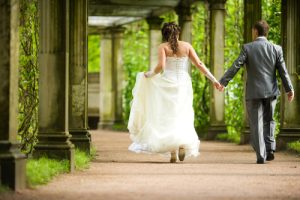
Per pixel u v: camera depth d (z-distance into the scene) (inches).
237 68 734.5
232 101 1279.5
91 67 2536.9
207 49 1368.1
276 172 617.3
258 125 718.5
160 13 1604.3
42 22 645.3
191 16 1437.0
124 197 446.6
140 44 1911.9
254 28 745.0
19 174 486.6
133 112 741.3
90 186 506.0
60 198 442.6
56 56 643.5
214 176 580.1
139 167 666.8
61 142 636.1
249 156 823.1
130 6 1525.6
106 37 1834.4
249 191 482.6
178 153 730.2
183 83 741.3
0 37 491.5
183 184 520.1
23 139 704.4
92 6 1539.1
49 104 641.0
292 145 884.0
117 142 1176.2
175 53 742.5
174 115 732.7
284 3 952.3
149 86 743.7
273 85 730.8
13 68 495.8
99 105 2041.1
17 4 501.0
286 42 946.7
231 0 1344.7
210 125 1262.3
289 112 924.6
